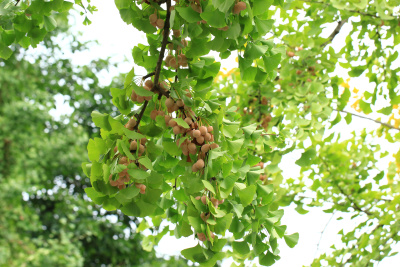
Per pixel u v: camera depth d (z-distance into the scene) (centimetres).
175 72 134
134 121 122
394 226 224
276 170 191
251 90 267
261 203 140
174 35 127
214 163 117
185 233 120
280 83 272
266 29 122
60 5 140
